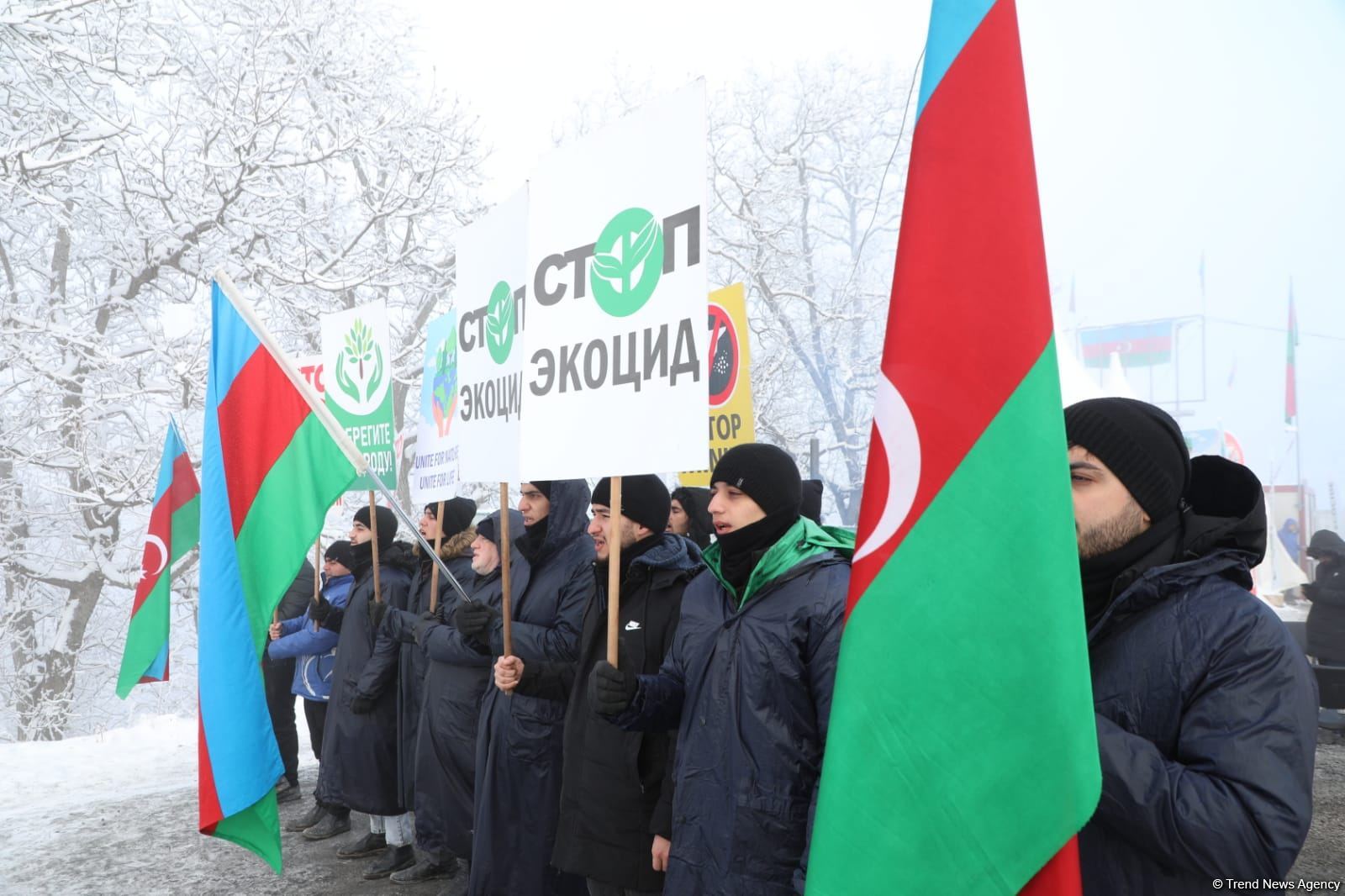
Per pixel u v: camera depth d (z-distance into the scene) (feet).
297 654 16.30
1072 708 3.75
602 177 7.32
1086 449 5.00
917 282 4.20
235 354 10.30
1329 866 13.35
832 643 6.54
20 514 42.96
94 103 43.34
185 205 44.37
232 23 46.34
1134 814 4.23
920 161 4.29
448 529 14.23
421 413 14.70
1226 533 4.83
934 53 4.33
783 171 58.85
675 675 7.86
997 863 3.73
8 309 41.68
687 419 6.50
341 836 15.81
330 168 50.29
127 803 18.92
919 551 4.04
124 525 51.70
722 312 17.21
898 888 3.83
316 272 47.21
